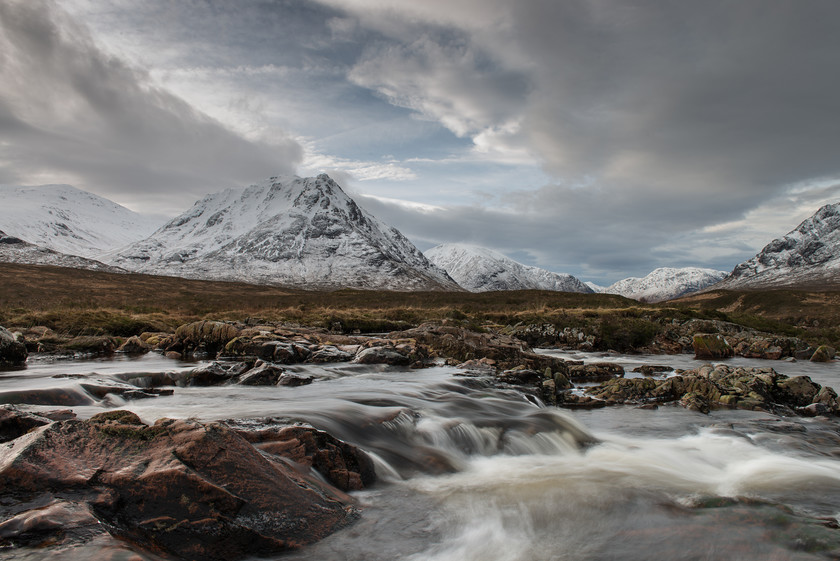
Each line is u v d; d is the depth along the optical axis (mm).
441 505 7637
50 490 5449
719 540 6625
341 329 38812
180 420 6711
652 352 35531
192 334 25328
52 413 8422
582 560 6082
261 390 14555
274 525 5914
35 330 26766
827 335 46594
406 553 6098
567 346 37219
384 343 24484
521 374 19125
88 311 34188
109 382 13445
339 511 6766
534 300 71000
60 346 22891
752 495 8602
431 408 12727
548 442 11578
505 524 7078
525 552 6273
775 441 12367
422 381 16734
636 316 44812
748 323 47094
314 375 17641
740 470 10203
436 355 25469
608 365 25031
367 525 6707
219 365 17297
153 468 5816
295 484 6660
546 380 19047
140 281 121188
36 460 5730
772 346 33250
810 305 114312
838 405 16625
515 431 11797
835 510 7887
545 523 7168
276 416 9938
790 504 8164
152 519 5363
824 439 12664
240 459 6371
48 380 13680
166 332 30375
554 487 8703
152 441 6281
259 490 6148
